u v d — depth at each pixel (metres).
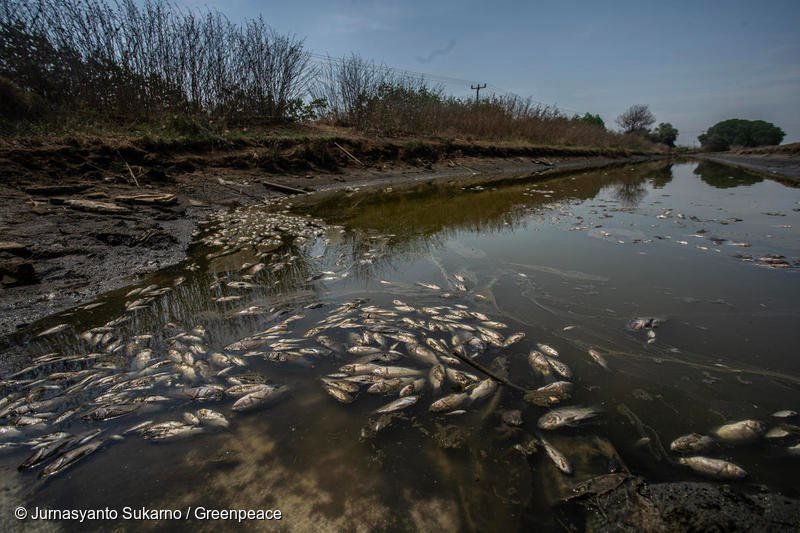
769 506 2.09
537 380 3.34
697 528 1.99
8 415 2.91
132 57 11.73
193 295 5.01
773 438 2.68
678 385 3.30
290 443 2.66
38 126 9.12
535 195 13.49
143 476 2.42
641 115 61.72
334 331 4.05
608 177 19.89
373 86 18.86
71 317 4.39
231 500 2.25
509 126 25.81
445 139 20.45
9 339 3.94
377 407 3.00
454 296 5.07
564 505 2.21
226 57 13.98
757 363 3.61
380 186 14.30
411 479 2.38
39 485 2.36
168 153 10.95
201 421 2.84
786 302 4.82
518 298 5.03
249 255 6.53
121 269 5.67
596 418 2.91
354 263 6.35
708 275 5.77
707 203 11.89
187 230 7.68
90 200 7.81
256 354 3.66
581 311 4.66
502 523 2.11
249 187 11.38
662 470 2.45
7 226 6.13
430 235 8.18
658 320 4.35
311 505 2.21
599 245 7.47
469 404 3.02
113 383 3.28
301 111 16.70
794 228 8.45
